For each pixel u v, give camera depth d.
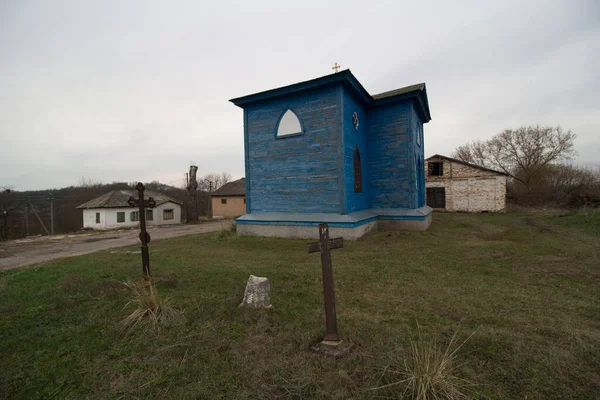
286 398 2.67
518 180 38.06
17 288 6.23
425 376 2.65
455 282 5.89
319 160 11.52
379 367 3.02
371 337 3.67
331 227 10.97
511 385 2.75
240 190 41.44
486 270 6.72
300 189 11.92
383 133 13.84
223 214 42.44
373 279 6.20
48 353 3.54
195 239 13.99
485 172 25.50
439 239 10.99
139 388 2.86
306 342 3.57
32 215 36.34
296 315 4.40
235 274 6.77
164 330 3.99
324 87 11.41
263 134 12.79
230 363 3.23
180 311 4.51
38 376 3.11
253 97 12.62
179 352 3.48
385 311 4.51
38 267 8.65
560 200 30.27
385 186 13.82
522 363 3.05
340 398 2.62
